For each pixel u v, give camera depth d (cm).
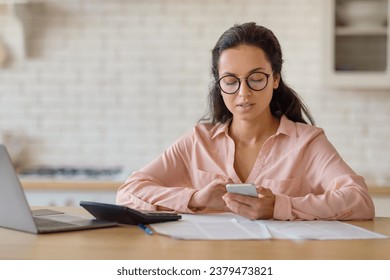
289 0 375
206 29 380
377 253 140
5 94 389
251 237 155
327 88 377
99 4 382
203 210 197
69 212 202
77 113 388
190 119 384
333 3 347
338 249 143
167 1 381
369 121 378
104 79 386
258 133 219
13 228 169
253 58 197
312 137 211
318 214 181
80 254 139
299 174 211
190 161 228
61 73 387
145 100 385
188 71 382
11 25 387
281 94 224
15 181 159
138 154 388
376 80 349
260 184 213
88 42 384
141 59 384
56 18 384
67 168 383
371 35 349
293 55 376
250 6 377
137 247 146
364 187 193
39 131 389
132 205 208
